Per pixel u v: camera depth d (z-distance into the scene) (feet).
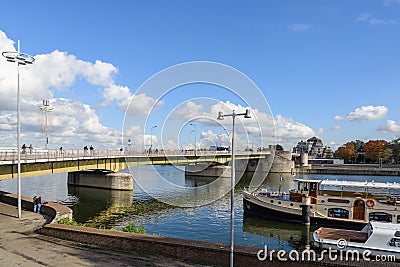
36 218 102.12
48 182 326.85
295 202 147.54
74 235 73.51
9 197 131.75
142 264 58.44
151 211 172.55
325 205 141.49
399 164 544.21
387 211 132.05
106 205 189.88
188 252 60.80
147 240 64.64
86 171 263.49
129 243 66.39
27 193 235.20
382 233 90.89
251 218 155.94
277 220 150.71
